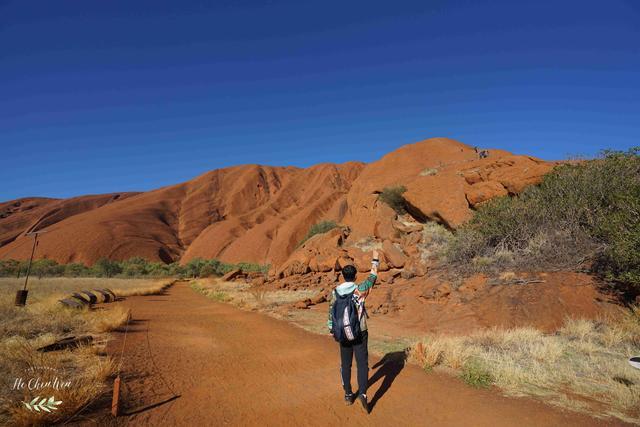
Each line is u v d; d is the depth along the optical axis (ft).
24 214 445.37
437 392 15.96
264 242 234.79
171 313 40.06
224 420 12.89
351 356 14.56
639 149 37.47
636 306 26.43
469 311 31.58
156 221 353.31
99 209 373.81
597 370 18.28
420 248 51.98
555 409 14.15
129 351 21.50
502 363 19.11
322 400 15.03
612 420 13.21
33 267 157.89
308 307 44.55
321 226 114.11
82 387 13.24
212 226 326.44
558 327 26.76
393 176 92.94
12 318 27.30
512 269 35.55
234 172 483.51
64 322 26.99
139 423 12.11
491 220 42.06
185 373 18.17
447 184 61.05
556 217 38.19
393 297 39.91
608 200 35.76
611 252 29.12
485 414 13.75
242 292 67.15
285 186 393.09
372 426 12.75
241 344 25.54
